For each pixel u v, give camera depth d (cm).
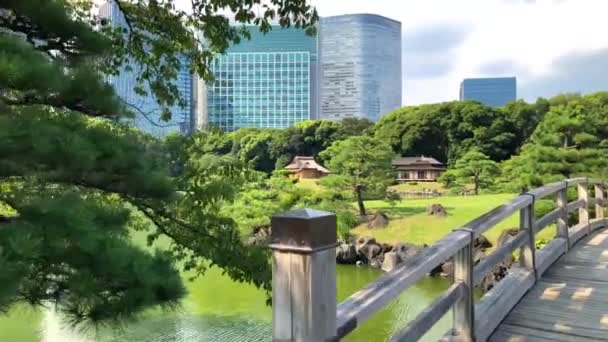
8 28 319
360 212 2206
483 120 4222
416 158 4384
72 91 296
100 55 342
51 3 314
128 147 303
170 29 492
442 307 235
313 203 1758
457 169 3155
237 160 471
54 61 296
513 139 4047
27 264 214
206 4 467
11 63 240
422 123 4466
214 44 495
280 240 137
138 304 247
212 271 1399
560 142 1394
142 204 350
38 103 297
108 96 319
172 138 421
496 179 2972
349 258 1795
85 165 256
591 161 1298
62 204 244
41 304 250
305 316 132
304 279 133
